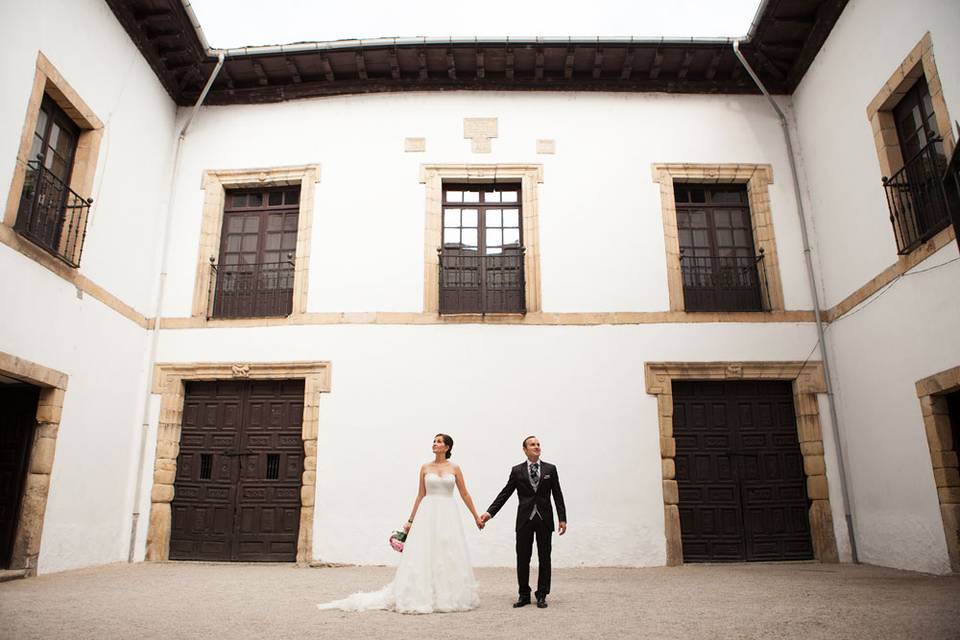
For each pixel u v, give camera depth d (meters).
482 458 8.59
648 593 5.86
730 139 9.91
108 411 8.22
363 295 9.20
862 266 8.36
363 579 6.93
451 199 9.84
